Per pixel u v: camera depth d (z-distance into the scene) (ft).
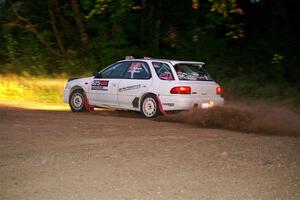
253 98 54.65
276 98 53.01
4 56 71.00
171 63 39.73
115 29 69.15
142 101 40.60
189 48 68.03
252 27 75.25
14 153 26.20
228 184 20.81
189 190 20.07
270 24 71.87
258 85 57.93
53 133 31.78
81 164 23.88
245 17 75.82
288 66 64.90
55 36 72.13
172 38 71.26
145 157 25.14
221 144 28.40
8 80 60.95
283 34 70.74
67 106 51.24
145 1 71.97
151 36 72.02
